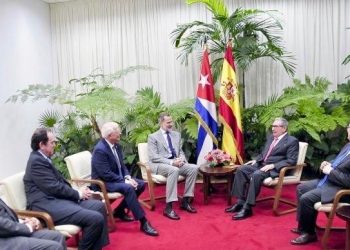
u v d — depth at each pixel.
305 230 3.15
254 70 5.48
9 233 2.26
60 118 5.89
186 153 5.16
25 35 5.30
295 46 5.35
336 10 5.21
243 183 3.97
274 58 5.07
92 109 4.87
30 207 2.80
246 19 5.00
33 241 2.28
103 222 2.80
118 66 5.93
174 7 5.65
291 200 4.24
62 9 6.02
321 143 4.81
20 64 5.16
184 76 5.70
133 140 5.14
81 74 6.07
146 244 3.21
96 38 5.95
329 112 4.86
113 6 5.85
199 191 4.82
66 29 6.05
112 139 3.64
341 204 2.89
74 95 5.70
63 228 2.69
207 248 3.10
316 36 5.30
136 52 5.84
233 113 4.81
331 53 5.28
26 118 5.27
